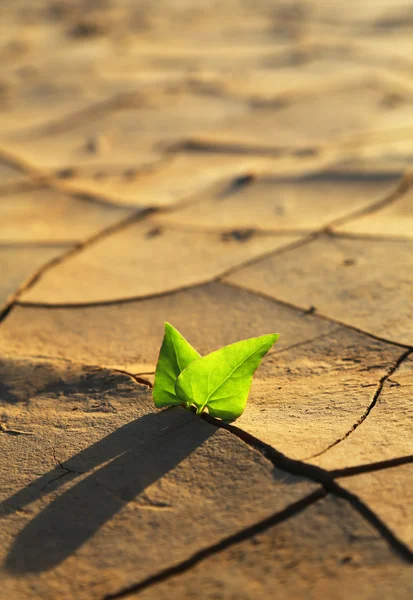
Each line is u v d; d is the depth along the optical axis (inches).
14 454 21.4
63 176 36.5
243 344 21.0
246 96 47.4
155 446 21.0
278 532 19.5
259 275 26.3
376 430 21.0
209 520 19.8
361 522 19.5
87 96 50.3
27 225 30.9
